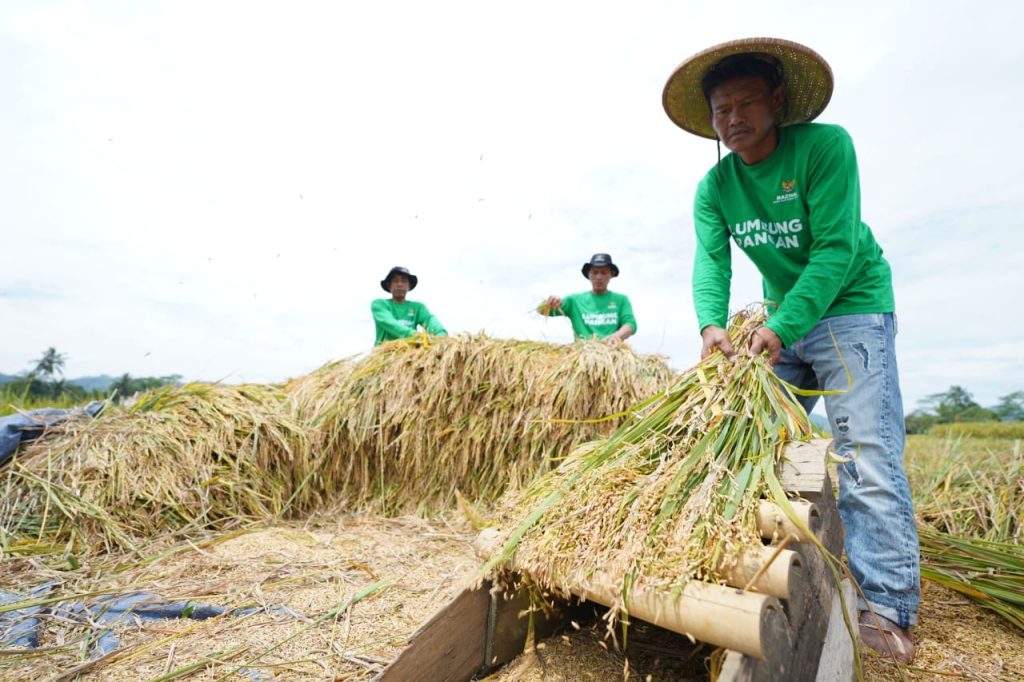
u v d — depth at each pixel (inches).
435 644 61.4
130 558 124.3
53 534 131.0
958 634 86.4
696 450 63.7
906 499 80.0
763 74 85.9
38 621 90.7
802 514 52.2
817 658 53.8
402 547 132.0
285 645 82.1
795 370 98.2
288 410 191.3
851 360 86.0
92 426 157.9
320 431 181.5
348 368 197.6
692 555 51.1
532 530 63.7
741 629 44.2
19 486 139.3
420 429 176.4
